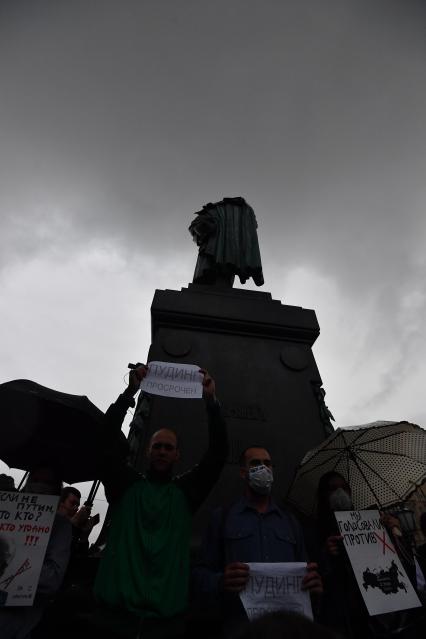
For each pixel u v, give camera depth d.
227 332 8.70
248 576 3.00
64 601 4.22
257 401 7.42
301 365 8.25
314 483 4.84
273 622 1.08
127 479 3.96
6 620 3.00
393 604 3.26
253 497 3.90
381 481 4.51
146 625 3.01
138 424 6.54
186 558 3.53
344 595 3.54
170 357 7.93
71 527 3.71
